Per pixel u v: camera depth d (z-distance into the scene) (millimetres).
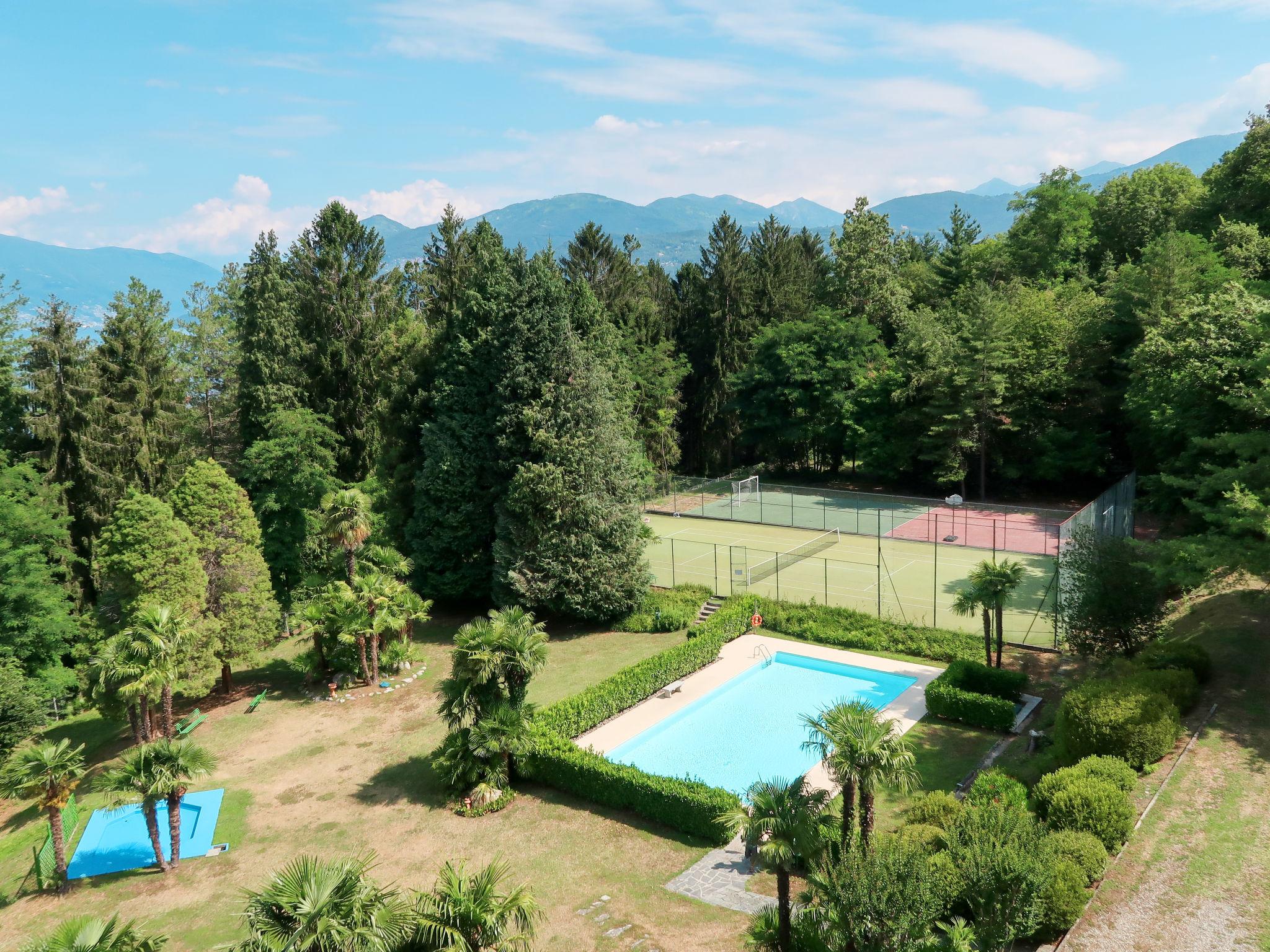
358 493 43156
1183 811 22938
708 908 23250
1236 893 19406
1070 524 46688
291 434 57875
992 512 70188
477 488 51781
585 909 23734
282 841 29016
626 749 34594
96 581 57094
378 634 42656
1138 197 88312
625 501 51375
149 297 82562
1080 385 70188
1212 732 26922
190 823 30984
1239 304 39469
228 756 36156
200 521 42188
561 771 31172
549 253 58938
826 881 18500
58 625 48375
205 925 24500
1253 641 33000
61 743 28250
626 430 61719
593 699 36500
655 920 22812
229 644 41562
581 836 28109
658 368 88375
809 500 78938
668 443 89000
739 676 41594
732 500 78812
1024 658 40562
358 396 66875
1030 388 72875
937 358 74312
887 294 97312
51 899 26594
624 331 88312
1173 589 43062
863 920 17188
